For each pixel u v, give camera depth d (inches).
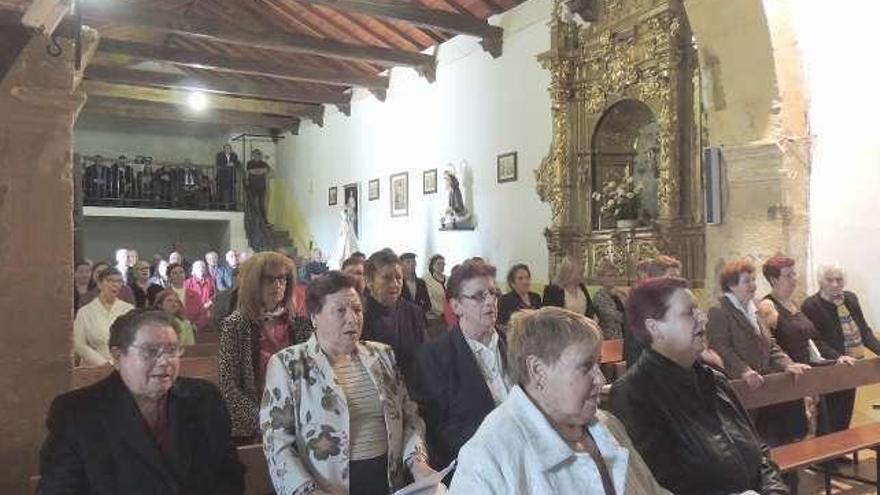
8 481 125.5
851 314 201.9
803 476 194.2
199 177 692.1
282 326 120.6
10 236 127.6
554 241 354.6
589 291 343.9
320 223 624.4
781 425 177.2
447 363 112.2
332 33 505.4
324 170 619.8
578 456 66.9
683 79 303.1
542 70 377.7
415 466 97.6
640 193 334.3
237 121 641.0
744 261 174.6
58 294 131.3
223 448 93.4
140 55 454.0
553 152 359.9
